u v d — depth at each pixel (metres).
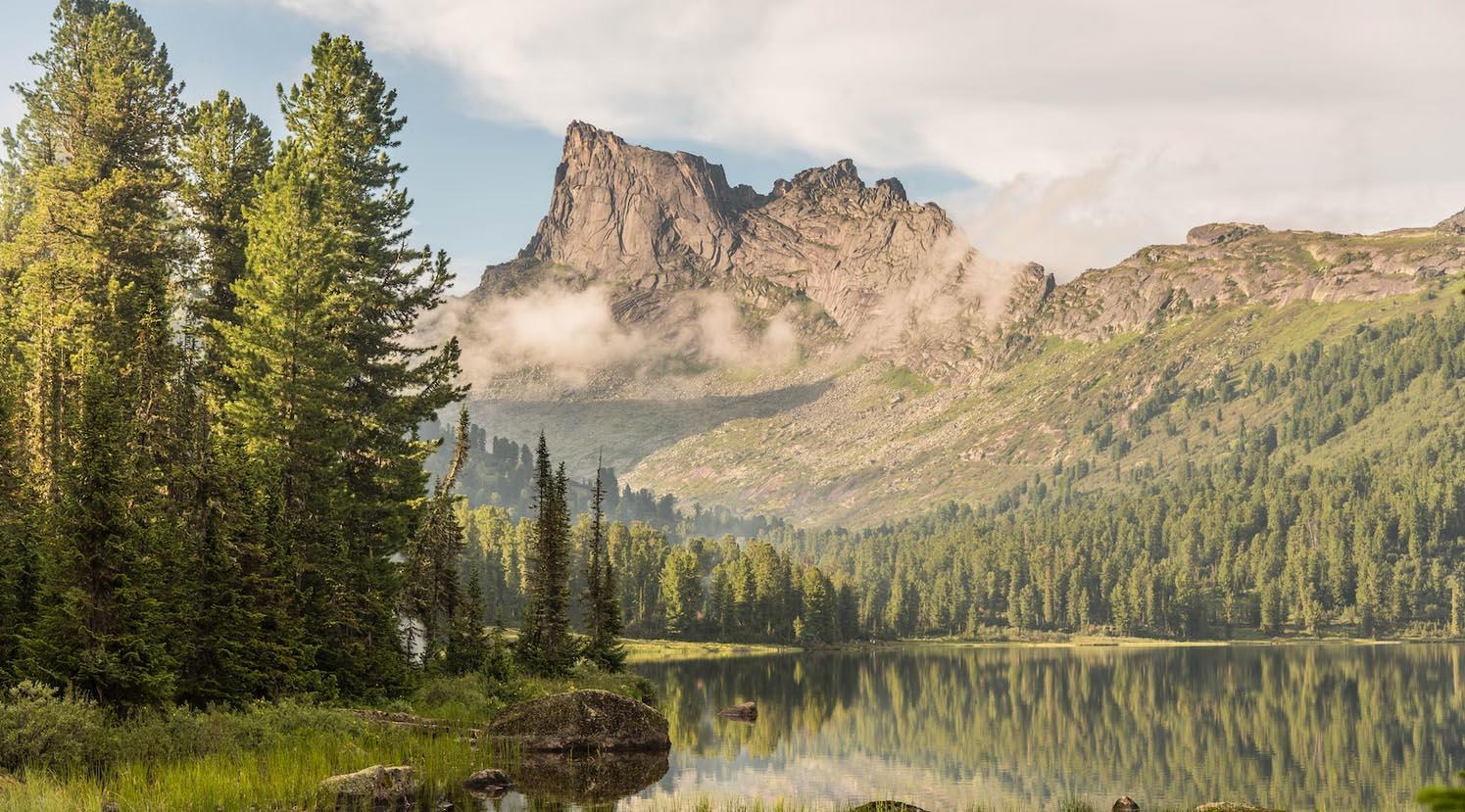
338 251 59.56
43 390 54.19
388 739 38.78
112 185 66.25
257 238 57.78
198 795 25.86
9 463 48.72
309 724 36.62
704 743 62.84
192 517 41.12
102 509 34.00
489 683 57.88
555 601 74.25
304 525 47.31
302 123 66.94
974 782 58.31
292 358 53.56
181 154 64.81
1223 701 114.31
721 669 150.38
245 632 39.38
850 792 49.31
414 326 66.31
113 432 34.97
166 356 49.50
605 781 39.50
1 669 32.12
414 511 61.47
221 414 55.09
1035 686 134.75
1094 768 66.75
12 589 35.66
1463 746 79.50
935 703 106.06
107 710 31.95
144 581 34.31
